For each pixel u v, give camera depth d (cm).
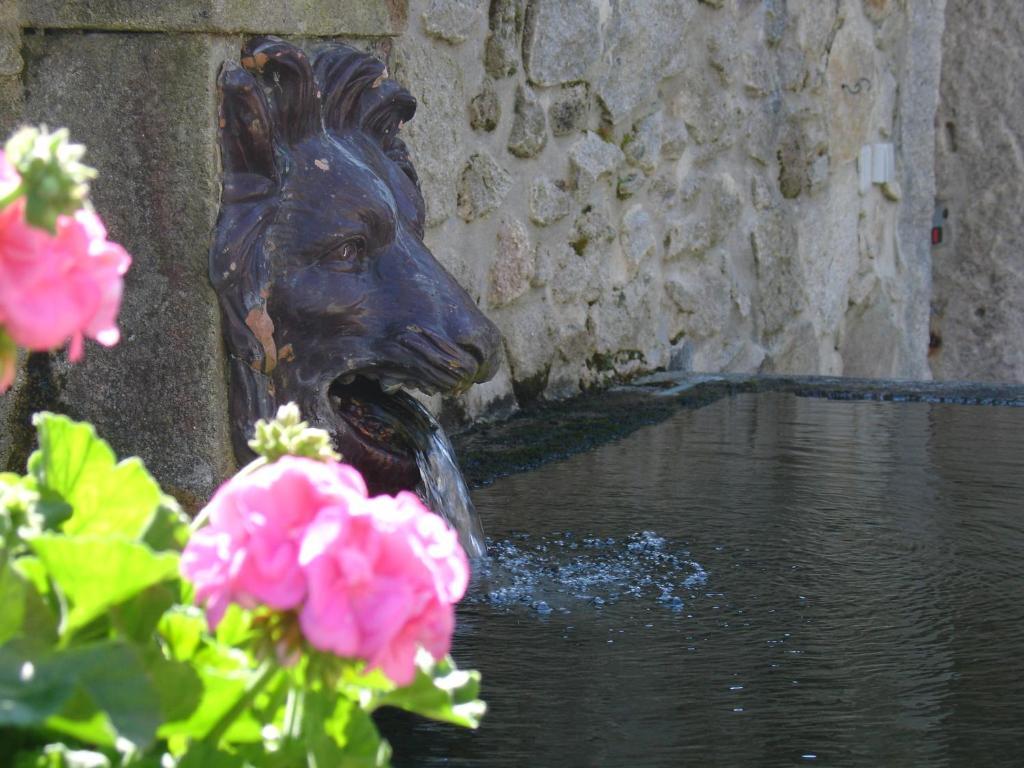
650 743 160
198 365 239
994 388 458
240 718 112
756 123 529
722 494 303
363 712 108
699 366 512
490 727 165
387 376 249
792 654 195
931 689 181
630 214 462
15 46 239
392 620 92
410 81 348
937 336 708
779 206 550
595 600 223
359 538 94
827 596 226
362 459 252
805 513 286
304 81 242
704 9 488
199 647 112
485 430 377
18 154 91
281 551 93
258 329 239
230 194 237
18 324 91
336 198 242
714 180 509
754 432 381
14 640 96
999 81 676
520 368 410
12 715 90
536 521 278
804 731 165
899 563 248
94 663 95
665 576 238
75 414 248
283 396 243
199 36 230
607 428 386
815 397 452
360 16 267
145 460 245
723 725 167
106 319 97
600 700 175
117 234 240
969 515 285
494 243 394
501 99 392
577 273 435
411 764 154
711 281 513
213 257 235
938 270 703
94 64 237
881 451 353
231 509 95
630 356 470
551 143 417
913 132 644
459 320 246
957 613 217
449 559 98
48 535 96
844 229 598
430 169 360
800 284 567
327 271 242
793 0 542
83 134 239
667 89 474
